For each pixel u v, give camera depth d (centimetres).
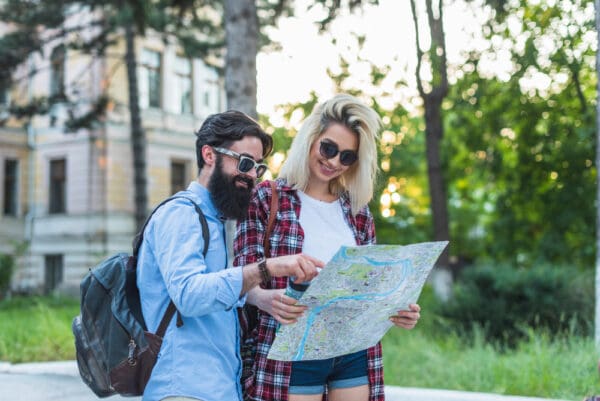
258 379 257
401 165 2198
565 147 1548
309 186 278
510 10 1131
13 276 2448
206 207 229
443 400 491
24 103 1914
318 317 234
